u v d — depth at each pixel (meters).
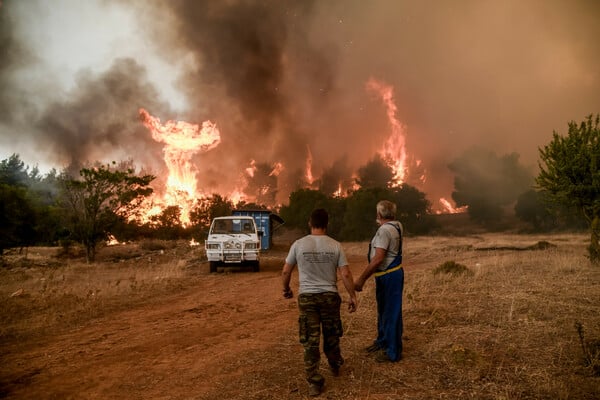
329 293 4.24
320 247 4.30
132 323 7.41
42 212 22.56
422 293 8.68
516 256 16.78
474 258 17.98
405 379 4.29
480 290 8.66
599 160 12.41
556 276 10.10
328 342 4.34
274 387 4.25
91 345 6.06
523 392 3.85
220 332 6.67
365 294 8.84
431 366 4.60
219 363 5.09
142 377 4.76
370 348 5.20
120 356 5.54
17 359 5.45
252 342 5.96
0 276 13.75
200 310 8.44
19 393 4.37
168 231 39.12
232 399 4.00
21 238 21.42
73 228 20.47
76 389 4.46
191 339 6.30
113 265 18.44
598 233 12.54
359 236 42.97
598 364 4.29
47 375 4.88
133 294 10.09
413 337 5.71
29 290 10.71
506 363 4.56
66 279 13.17
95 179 20.92
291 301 9.07
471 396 3.82
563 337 5.29
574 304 6.97
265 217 27.41
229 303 9.12
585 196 12.62
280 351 5.41
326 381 4.34
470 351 4.77
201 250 21.98
